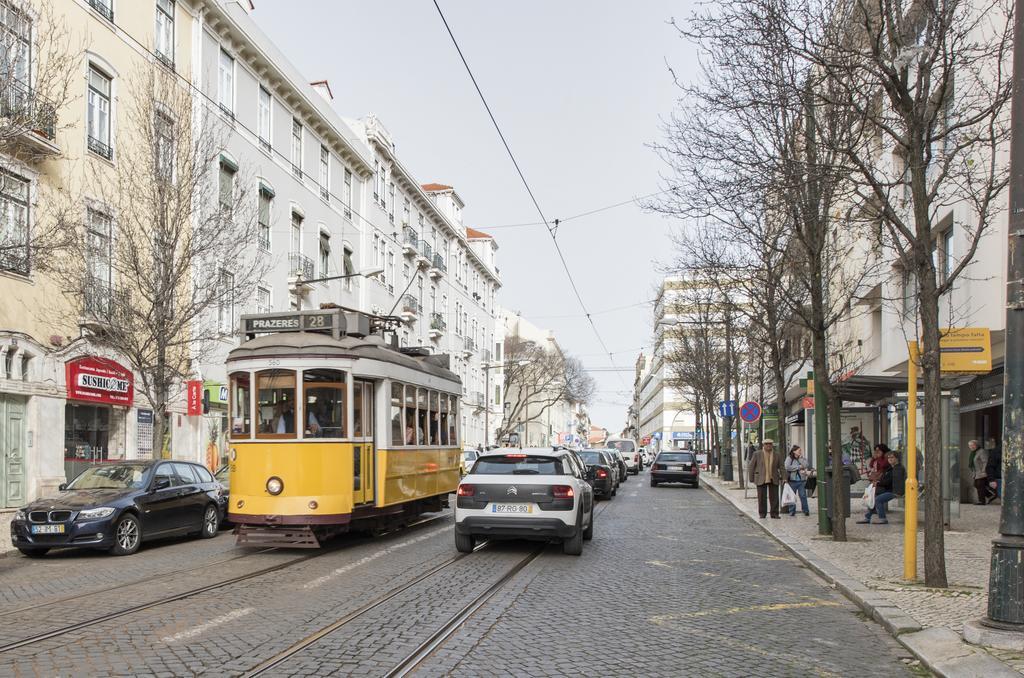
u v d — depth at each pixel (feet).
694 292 108.78
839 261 75.66
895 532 50.78
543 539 44.45
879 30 30.81
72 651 20.89
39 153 54.39
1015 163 22.45
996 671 19.21
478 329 221.66
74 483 45.14
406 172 152.15
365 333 45.73
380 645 21.89
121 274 63.46
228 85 89.25
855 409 75.31
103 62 67.15
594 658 21.26
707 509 72.84
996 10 41.83
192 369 75.92
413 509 50.93
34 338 59.82
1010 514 22.02
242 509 40.88
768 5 33.83
